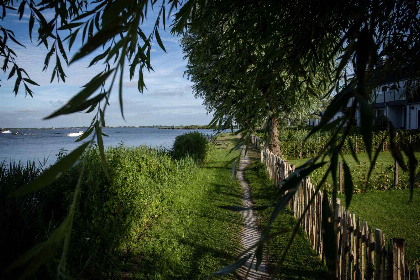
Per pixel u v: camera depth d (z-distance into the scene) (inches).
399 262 110.2
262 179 411.8
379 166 410.9
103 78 17.6
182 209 268.4
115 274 154.6
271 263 174.6
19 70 83.5
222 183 396.5
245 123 69.6
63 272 14.8
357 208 267.1
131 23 20.0
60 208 163.9
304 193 219.5
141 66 56.6
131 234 184.1
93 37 17.3
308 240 201.8
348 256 142.8
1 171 136.4
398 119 1007.6
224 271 26.2
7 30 77.9
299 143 614.9
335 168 21.4
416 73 60.9
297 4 52.8
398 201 283.1
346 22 49.8
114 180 172.6
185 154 477.4
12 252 100.0
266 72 66.7
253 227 233.5
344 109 21.3
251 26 66.4
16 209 115.9
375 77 35.4
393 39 59.4
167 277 157.8
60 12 69.7
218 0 57.2
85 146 17.3
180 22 44.1
